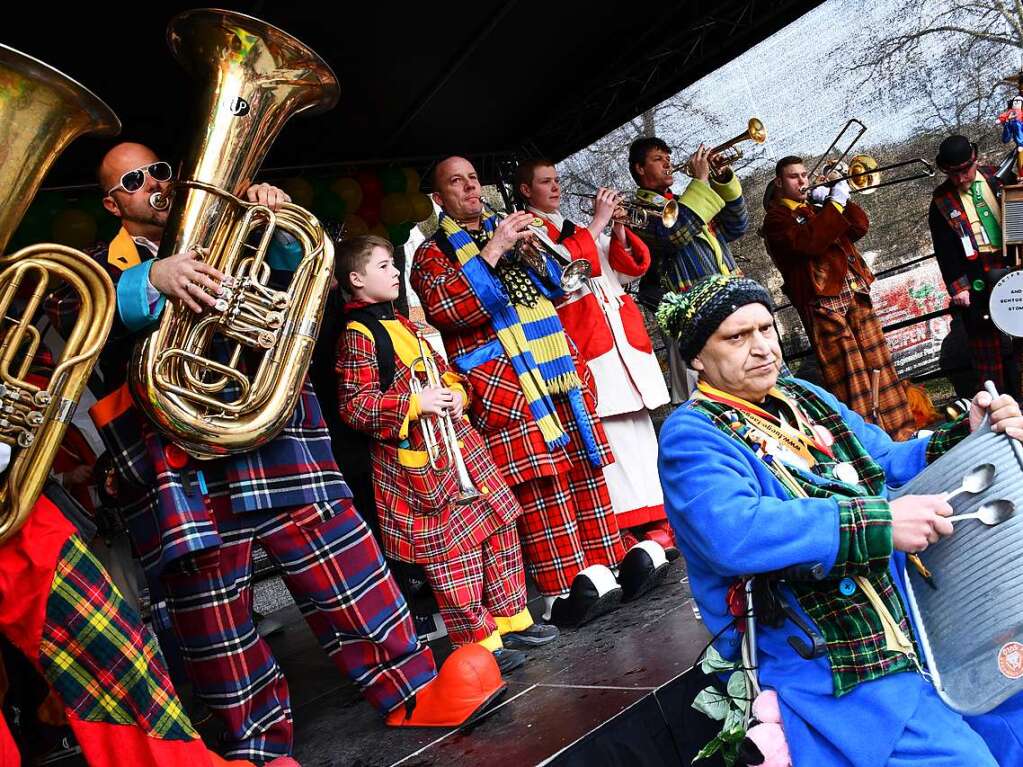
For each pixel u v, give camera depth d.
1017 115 4.93
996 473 1.54
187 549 2.05
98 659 1.80
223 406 2.09
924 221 6.09
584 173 6.95
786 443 1.73
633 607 3.21
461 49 4.27
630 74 5.13
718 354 1.73
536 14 4.19
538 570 3.43
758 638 1.67
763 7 4.84
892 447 1.91
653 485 3.85
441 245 3.44
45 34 3.33
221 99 2.14
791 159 5.09
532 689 2.55
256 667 2.24
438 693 2.38
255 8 3.51
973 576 1.55
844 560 1.52
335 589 2.33
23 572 1.76
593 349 3.77
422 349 3.06
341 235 4.70
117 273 2.15
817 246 4.89
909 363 6.34
